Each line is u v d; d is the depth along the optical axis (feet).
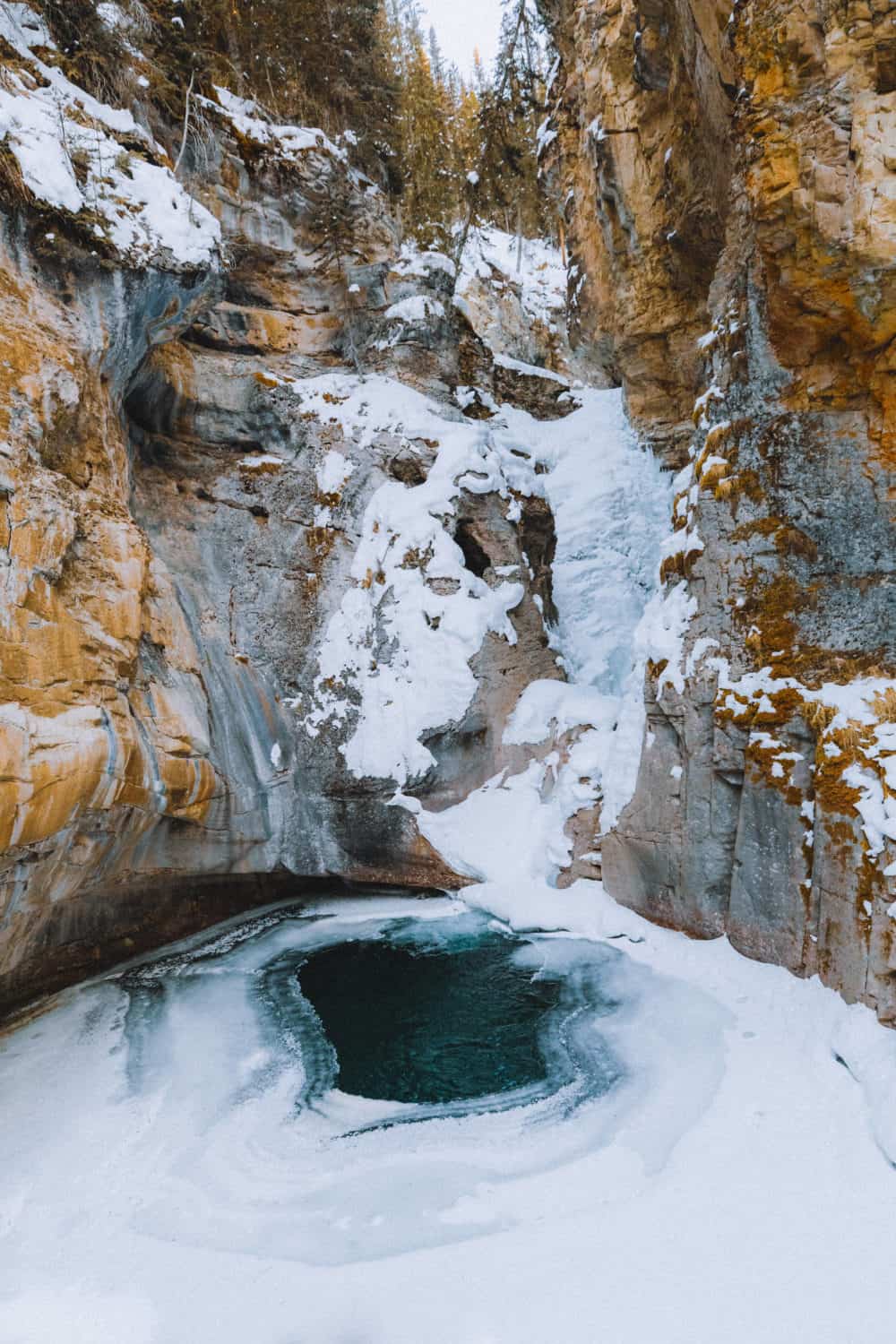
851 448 28.73
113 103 39.19
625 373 59.57
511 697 43.80
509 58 40.75
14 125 28.99
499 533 46.96
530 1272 16.19
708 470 32.55
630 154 50.98
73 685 26.43
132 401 39.55
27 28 33.96
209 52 49.03
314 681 42.47
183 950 35.96
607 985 29.89
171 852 34.96
